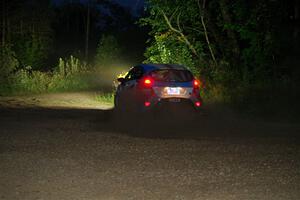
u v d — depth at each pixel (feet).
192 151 33.40
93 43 228.43
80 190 23.49
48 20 130.93
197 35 86.22
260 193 23.27
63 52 206.69
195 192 23.32
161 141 37.45
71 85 112.57
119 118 52.42
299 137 40.04
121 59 167.12
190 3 81.71
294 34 73.82
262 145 35.99
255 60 74.38
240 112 57.52
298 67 69.77
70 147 34.50
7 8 113.80
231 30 80.48
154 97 47.98
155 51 85.97
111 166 28.60
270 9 72.43
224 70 73.56
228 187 24.26
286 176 26.61
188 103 48.55
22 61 120.06
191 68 77.71
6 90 92.38
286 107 54.80
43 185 24.32
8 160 29.96
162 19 83.87
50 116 54.54
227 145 35.88
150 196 22.62
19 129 43.14
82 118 52.90
